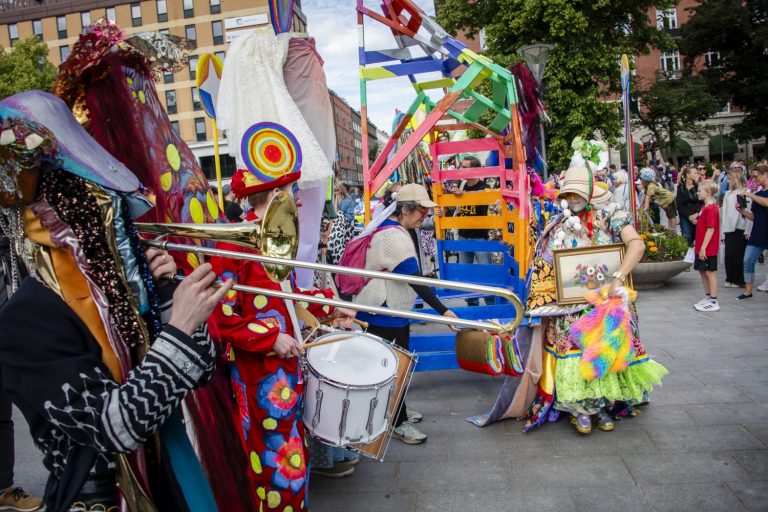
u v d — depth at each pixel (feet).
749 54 136.05
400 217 13.57
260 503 8.33
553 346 13.23
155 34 5.50
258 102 10.24
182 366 4.43
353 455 11.88
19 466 12.87
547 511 10.12
